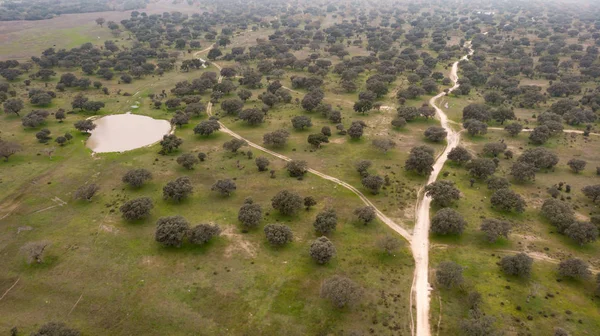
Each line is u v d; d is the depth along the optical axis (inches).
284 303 2940.5
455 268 3051.2
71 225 3838.6
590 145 5743.1
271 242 3494.1
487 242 3656.5
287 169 4852.4
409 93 7726.4
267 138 5565.9
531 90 7657.5
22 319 2810.0
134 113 6978.4
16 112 6382.9
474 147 5762.8
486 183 4722.0
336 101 7618.1
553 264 3378.4
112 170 4945.9
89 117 6732.3
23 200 4242.1
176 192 4133.9
